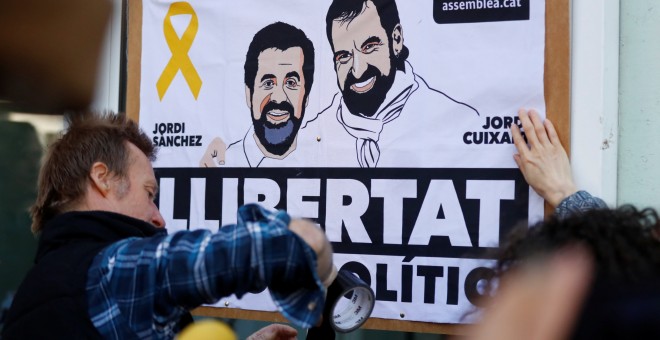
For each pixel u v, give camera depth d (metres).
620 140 1.72
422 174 1.77
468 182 1.73
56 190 1.50
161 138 2.05
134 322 1.28
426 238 1.76
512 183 1.69
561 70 1.65
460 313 1.73
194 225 2.00
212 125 1.99
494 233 1.70
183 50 2.03
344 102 1.85
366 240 1.82
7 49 2.45
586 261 0.83
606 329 0.78
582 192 1.55
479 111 1.72
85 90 2.25
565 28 1.65
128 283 1.29
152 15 2.07
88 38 2.24
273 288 1.24
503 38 1.70
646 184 1.69
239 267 1.20
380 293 1.80
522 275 0.84
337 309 1.52
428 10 1.77
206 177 1.99
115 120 1.60
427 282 1.76
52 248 1.42
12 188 2.60
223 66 1.98
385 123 1.81
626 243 0.86
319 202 1.87
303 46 1.90
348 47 1.85
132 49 2.10
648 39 1.70
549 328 0.76
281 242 1.20
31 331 1.31
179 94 2.03
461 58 1.74
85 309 1.30
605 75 1.62
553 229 0.91
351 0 1.84
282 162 1.91
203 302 1.27
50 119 2.47
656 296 0.80
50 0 2.33
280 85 1.92
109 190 1.48
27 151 2.57
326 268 1.26
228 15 1.98
